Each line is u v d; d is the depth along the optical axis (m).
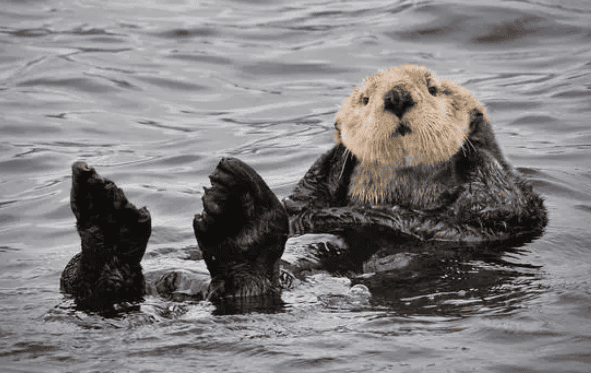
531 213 9.25
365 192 9.52
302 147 13.65
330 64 18.16
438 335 6.07
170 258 8.61
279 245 7.19
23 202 11.38
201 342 5.99
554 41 18.91
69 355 5.79
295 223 9.40
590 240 8.83
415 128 8.53
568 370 5.42
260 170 12.77
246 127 14.91
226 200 6.93
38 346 5.95
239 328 6.27
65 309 6.79
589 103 15.08
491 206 8.99
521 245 8.67
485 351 5.77
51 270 8.45
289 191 11.48
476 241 8.80
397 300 6.97
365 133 8.75
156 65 18.23
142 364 5.64
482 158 9.27
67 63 18.06
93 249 6.86
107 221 6.81
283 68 18.11
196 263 8.26
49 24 21.17
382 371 5.48
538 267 7.89
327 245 8.58
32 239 9.96
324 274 7.81
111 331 6.22
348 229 9.11
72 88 16.73
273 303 6.90
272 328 6.26
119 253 6.97
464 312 6.57
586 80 16.27
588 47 18.31
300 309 6.72
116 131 14.70
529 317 6.36
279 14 22.19
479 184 9.13
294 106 15.95
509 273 7.69
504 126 14.36
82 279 6.93
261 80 17.53
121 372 5.52
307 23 21.22
